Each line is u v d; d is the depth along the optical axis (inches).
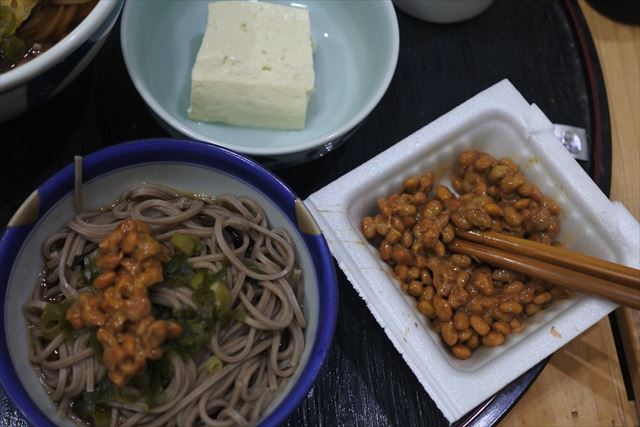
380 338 14.4
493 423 13.9
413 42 16.7
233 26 15.1
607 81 17.1
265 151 13.9
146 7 15.0
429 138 15.0
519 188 14.9
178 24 16.1
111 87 15.3
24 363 12.4
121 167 13.2
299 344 13.1
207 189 13.8
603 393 15.0
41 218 12.7
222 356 12.7
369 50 16.0
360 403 14.0
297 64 15.0
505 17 17.1
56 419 12.3
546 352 13.8
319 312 12.8
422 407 14.1
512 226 14.8
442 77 16.5
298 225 13.3
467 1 16.1
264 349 13.1
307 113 15.8
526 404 14.8
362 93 15.8
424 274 14.5
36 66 12.1
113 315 11.8
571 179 14.8
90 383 12.3
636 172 16.6
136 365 11.6
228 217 13.5
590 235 14.8
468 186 15.4
